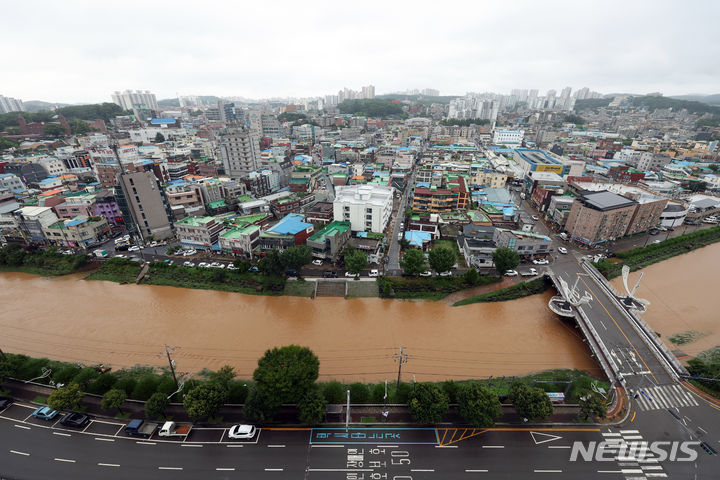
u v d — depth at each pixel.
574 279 95.31
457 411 55.31
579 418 54.28
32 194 145.50
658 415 54.75
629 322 76.19
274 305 87.75
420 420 50.59
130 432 51.00
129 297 91.56
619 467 47.00
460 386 56.34
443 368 67.06
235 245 107.00
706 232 128.88
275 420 53.62
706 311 86.06
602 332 73.00
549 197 146.88
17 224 117.56
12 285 98.25
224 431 51.88
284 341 74.44
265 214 135.00
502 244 106.19
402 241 115.19
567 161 190.62
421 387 52.59
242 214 140.62
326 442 50.34
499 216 134.62
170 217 127.12
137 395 56.16
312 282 95.00
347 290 92.12
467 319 82.44
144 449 49.41
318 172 179.75
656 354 66.81
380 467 46.88
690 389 59.28
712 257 114.44
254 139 184.12
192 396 51.25
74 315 83.62
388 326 79.50
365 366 67.31
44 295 92.75
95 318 82.38
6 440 50.78
